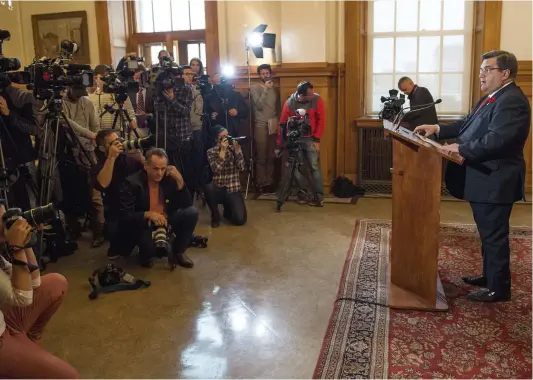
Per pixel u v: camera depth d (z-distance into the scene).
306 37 5.28
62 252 3.75
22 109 3.37
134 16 6.24
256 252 3.79
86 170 3.93
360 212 4.82
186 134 4.55
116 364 2.36
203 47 6.07
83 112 4.02
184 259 3.52
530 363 2.26
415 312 2.76
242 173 5.81
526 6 4.90
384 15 5.44
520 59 4.99
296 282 3.23
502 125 2.56
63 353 2.46
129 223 3.37
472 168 2.73
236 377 2.24
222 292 3.11
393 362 2.30
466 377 2.17
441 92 5.44
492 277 2.83
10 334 1.93
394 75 5.52
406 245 2.92
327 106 5.39
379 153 5.43
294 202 5.24
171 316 2.81
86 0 5.99
